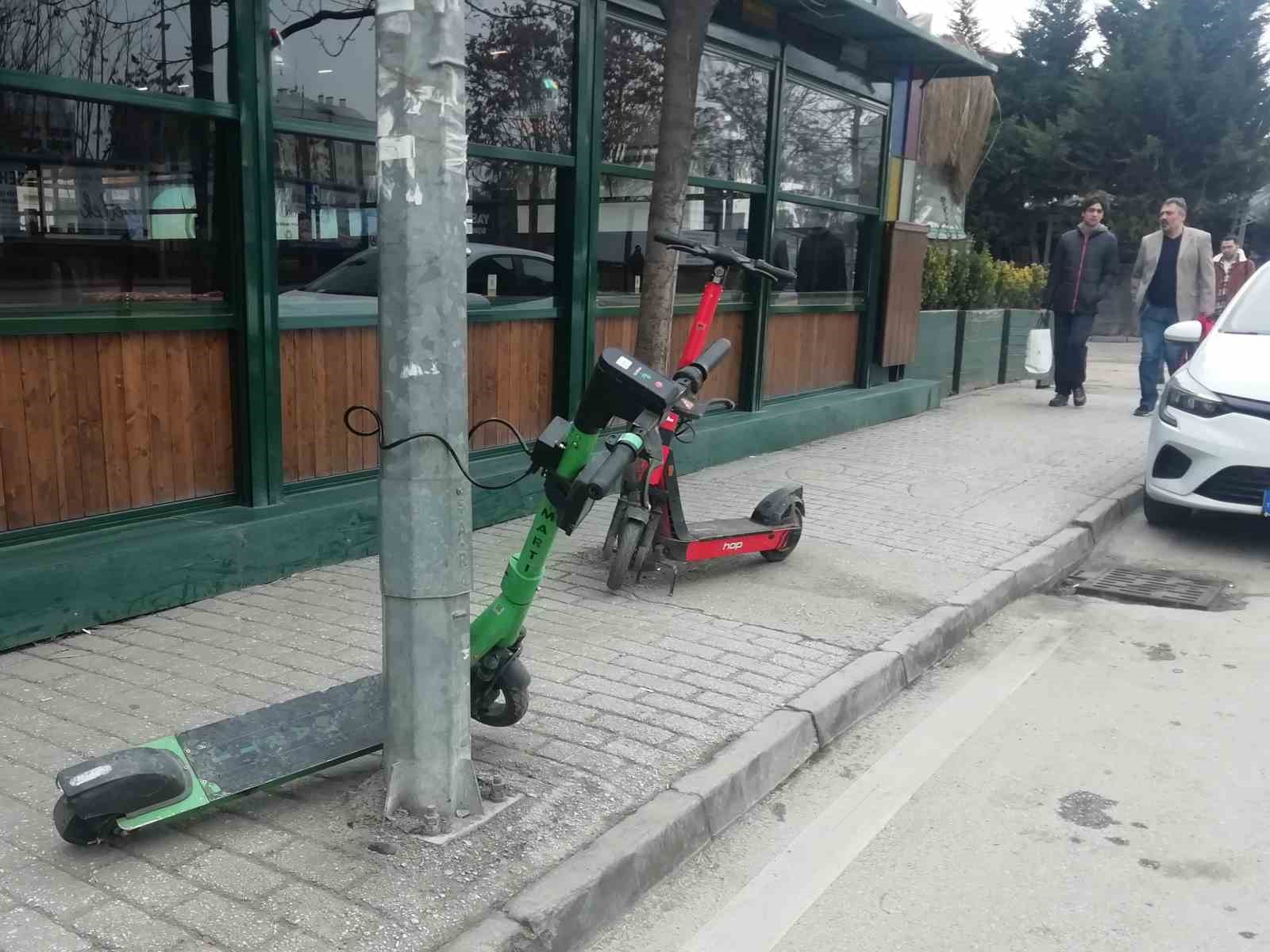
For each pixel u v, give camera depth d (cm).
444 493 303
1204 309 1114
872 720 450
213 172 527
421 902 284
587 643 479
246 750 328
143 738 371
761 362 947
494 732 388
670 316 618
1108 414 1185
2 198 455
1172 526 768
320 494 588
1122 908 319
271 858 301
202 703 399
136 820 298
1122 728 443
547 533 338
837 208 1027
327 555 564
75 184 477
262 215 534
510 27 661
